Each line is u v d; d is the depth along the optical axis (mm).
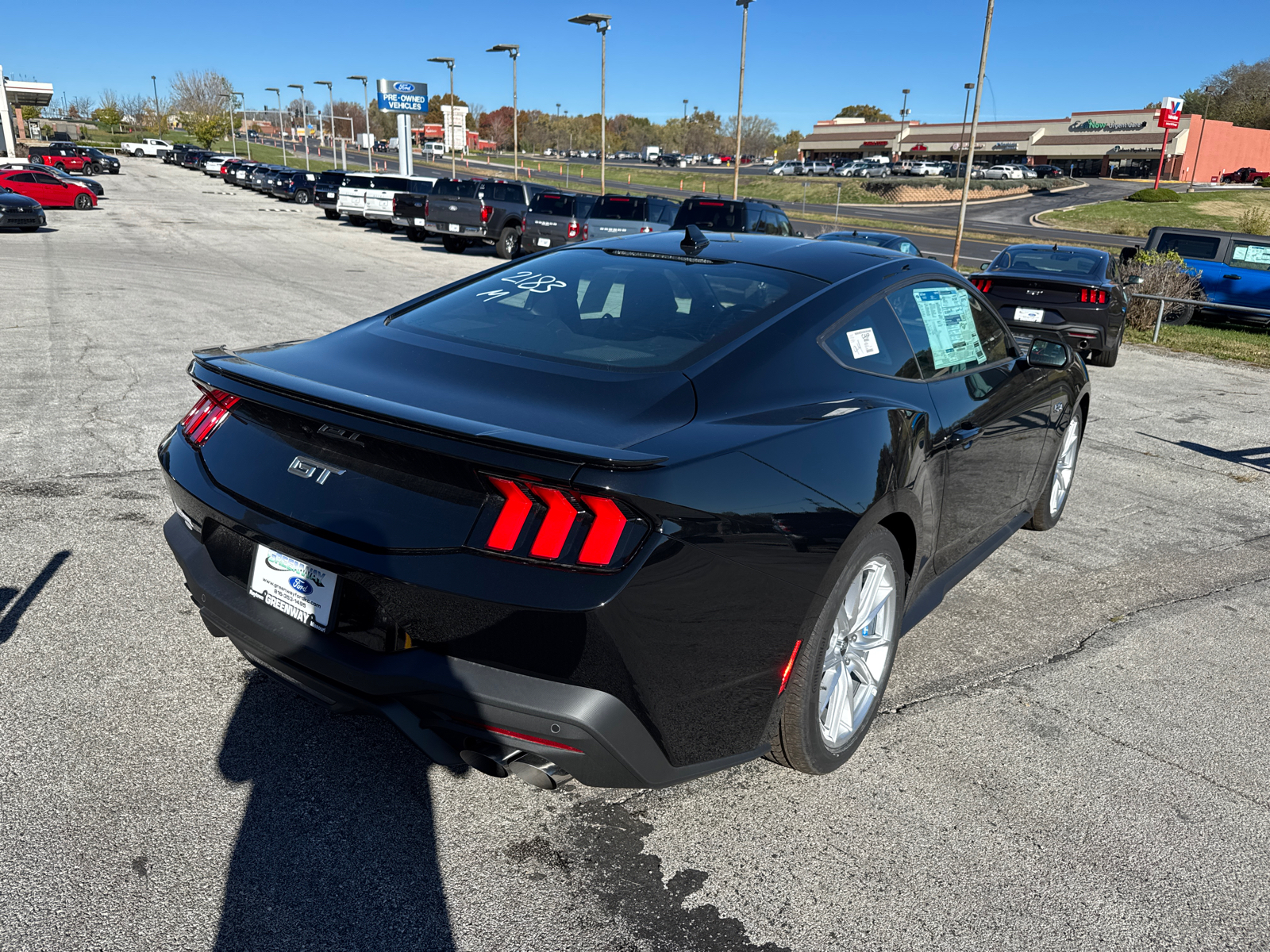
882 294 2855
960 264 25938
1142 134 89312
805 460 2170
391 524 1916
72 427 5391
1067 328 9828
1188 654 3445
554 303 2666
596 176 85188
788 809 2389
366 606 1957
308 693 2164
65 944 1788
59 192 27156
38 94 74125
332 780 2363
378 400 1965
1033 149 96875
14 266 13562
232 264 15430
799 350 2463
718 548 1916
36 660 2820
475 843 2174
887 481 2396
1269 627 3721
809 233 28812
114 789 2260
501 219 19688
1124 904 2102
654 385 2191
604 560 1767
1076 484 5746
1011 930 2002
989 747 2740
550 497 1772
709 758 2098
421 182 26281
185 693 2701
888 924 1998
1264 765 2717
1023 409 3623
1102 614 3781
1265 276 14156
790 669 2178
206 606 2266
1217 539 4805
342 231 25266
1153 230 15516
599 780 1944
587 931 1927
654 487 1800
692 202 16469
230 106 116438
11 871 1965
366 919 1915
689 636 1906
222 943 1821
